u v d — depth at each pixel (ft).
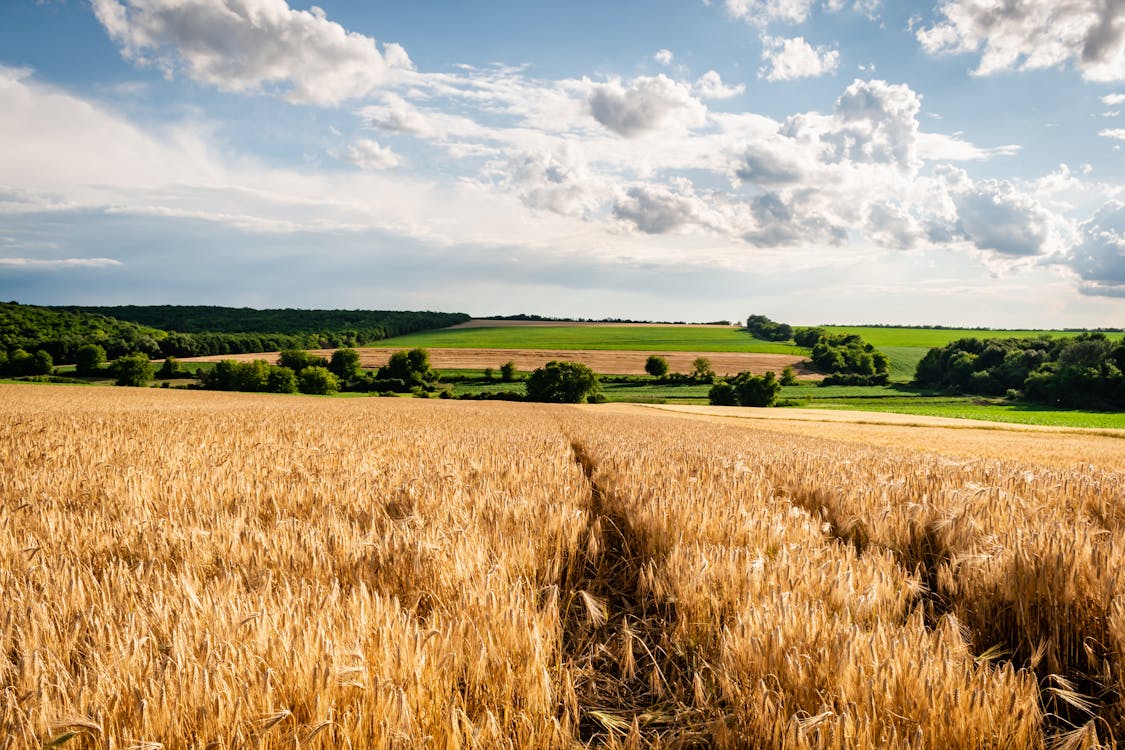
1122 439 128.77
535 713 7.74
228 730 6.08
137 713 6.18
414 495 17.30
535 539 13.69
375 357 378.53
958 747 6.64
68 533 13.58
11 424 50.11
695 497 16.97
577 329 540.93
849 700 7.09
